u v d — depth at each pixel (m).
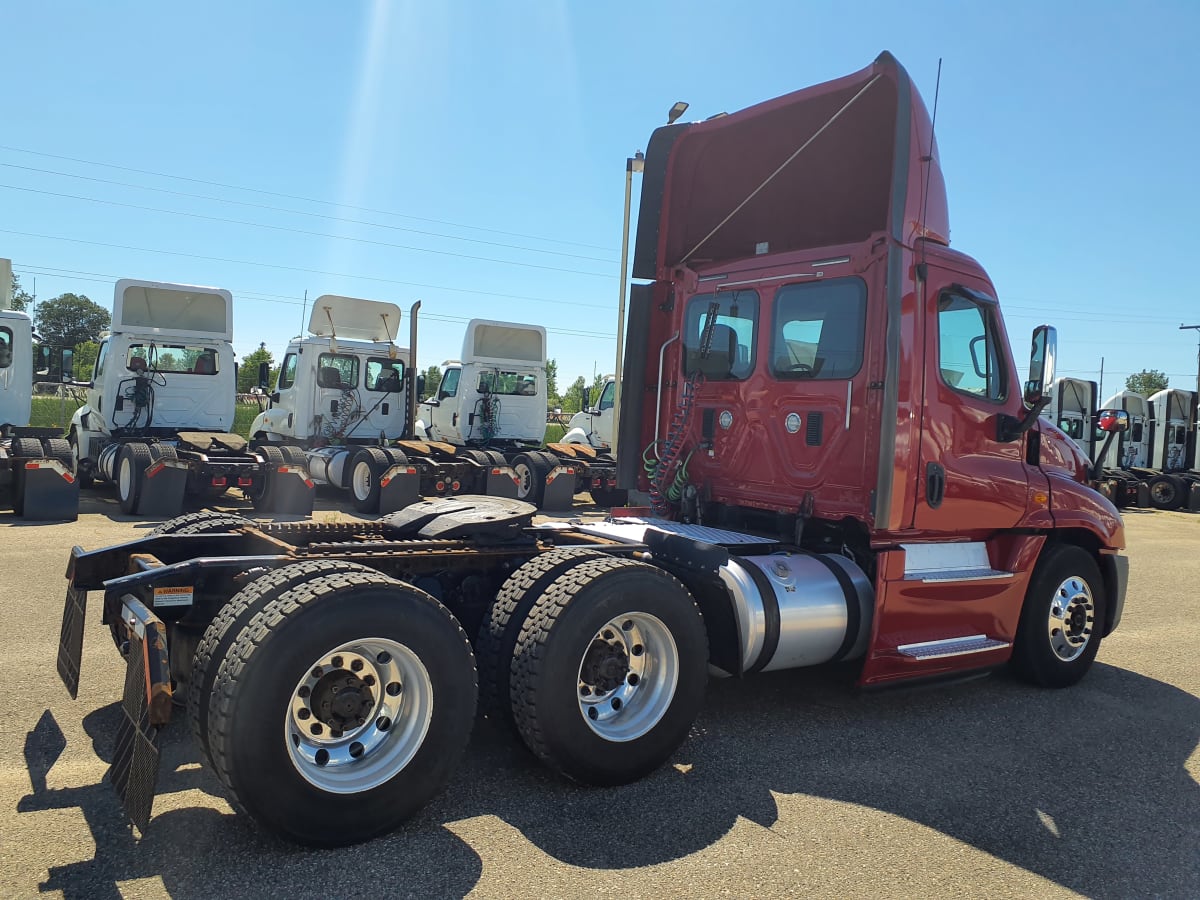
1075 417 22.00
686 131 5.80
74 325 96.38
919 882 3.04
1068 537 5.79
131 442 11.77
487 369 15.88
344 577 3.16
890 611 4.72
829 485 4.88
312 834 2.98
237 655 2.90
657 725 3.77
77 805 3.29
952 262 4.93
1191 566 11.29
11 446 10.82
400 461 12.70
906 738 4.50
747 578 4.38
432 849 3.09
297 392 14.74
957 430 4.95
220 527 4.47
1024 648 5.48
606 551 4.18
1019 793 3.85
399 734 3.23
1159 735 4.70
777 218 5.74
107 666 4.93
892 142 4.64
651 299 6.04
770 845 3.25
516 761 3.92
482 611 4.19
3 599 6.41
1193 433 23.91
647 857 3.11
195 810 3.29
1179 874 3.18
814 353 5.02
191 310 13.27
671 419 5.95
